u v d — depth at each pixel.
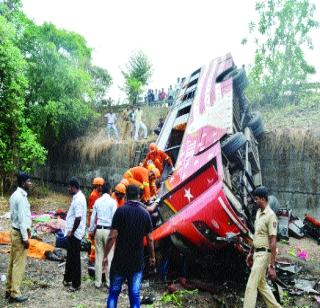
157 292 5.65
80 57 16.78
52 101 14.88
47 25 16.08
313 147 10.20
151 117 15.55
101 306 5.01
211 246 5.89
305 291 5.98
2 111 13.13
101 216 5.73
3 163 13.48
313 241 9.05
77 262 5.54
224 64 10.81
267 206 4.73
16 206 4.91
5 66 12.45
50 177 16.20
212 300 5.40
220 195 5.68
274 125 11.69
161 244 6.37
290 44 13.55
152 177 7.35
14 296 5.02
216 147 6.57
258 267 4.60
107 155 14.46
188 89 11.74
